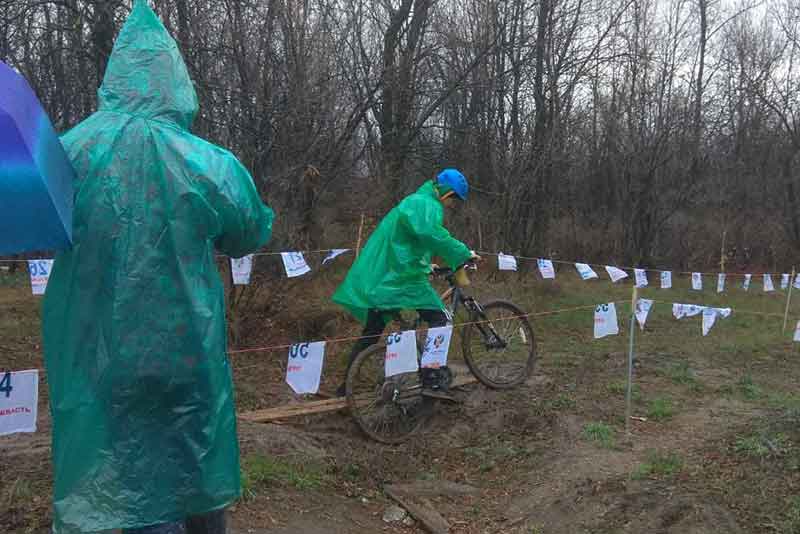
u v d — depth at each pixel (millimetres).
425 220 5320
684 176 18125
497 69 12648
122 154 2211
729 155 22359
